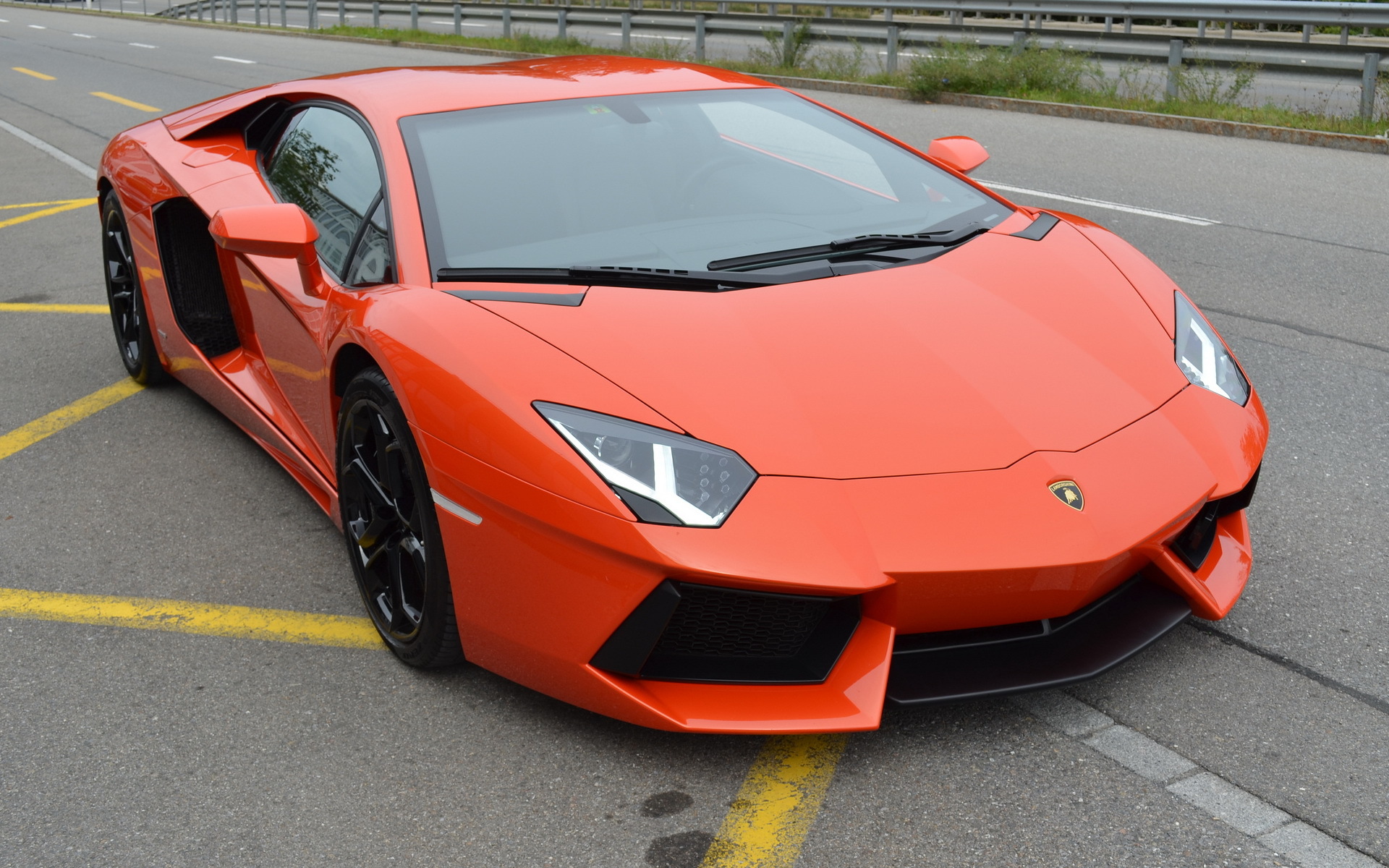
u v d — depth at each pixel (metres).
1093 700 2.28
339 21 27.97
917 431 2.11
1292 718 2.21
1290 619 2.55
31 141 11.23
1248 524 3.01
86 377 4.53
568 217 2.69
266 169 3.48
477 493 2.13
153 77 17.16
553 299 2.38
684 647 2.07
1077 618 2.23
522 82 3.18
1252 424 2.40
